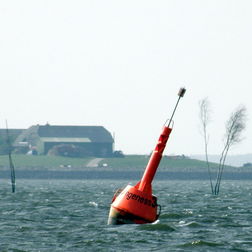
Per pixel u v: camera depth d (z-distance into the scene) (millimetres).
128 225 138875
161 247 114375
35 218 172250
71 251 110812
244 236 131125
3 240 124562
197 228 145000
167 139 135625
